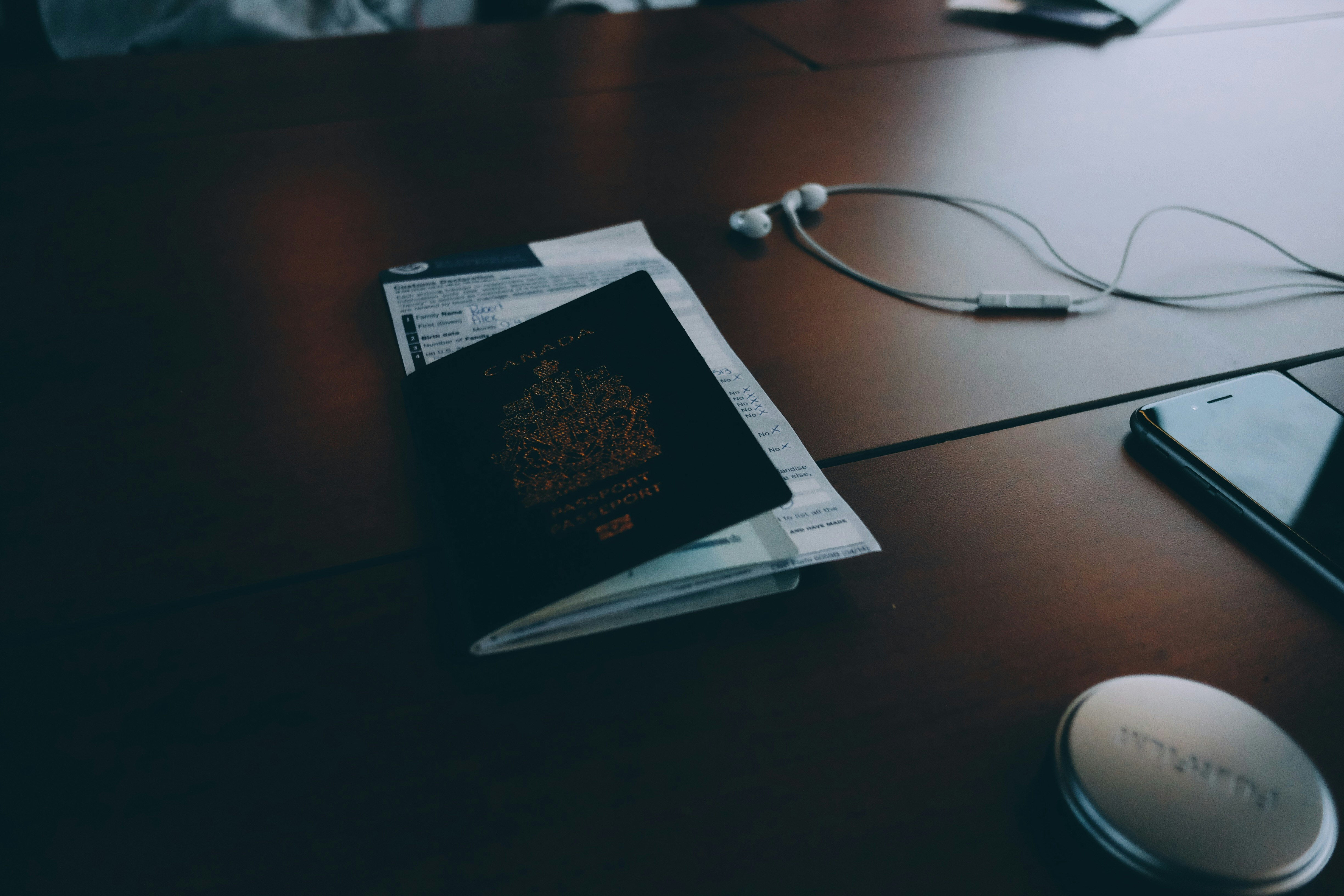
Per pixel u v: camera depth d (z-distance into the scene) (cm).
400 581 41
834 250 70
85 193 75
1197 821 29
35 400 52
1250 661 38
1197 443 48
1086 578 42
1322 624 40
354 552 43
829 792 33
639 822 32
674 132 89
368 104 93
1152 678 34
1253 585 42
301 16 170
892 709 36
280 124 88
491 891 30
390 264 67
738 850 31
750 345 59
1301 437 48
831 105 95
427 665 37
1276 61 110
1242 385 51
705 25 118
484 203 76
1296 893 30
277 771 33
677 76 102
